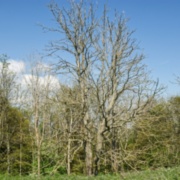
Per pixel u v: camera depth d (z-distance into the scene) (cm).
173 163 2288
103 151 1892
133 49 1947
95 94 1917
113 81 1938
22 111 4000
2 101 3572
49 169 2355
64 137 1902
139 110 1838
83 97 1917
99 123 1920
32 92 2691
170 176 1462
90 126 1922
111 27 1984
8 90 3591
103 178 1631
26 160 3572
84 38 2017
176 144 2459
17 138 3638
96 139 1919
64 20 2059
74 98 1939
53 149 1948
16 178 1794
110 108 1934
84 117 1920
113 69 1942
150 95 1823
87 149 1969
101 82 1928
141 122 1847
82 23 2031
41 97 2620
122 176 1605
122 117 1875
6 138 3600
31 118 3547
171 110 2905
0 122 3581
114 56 1942
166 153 2239
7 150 3550
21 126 3750
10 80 3597
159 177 1482
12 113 3781
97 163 1936
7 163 3472
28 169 3559
